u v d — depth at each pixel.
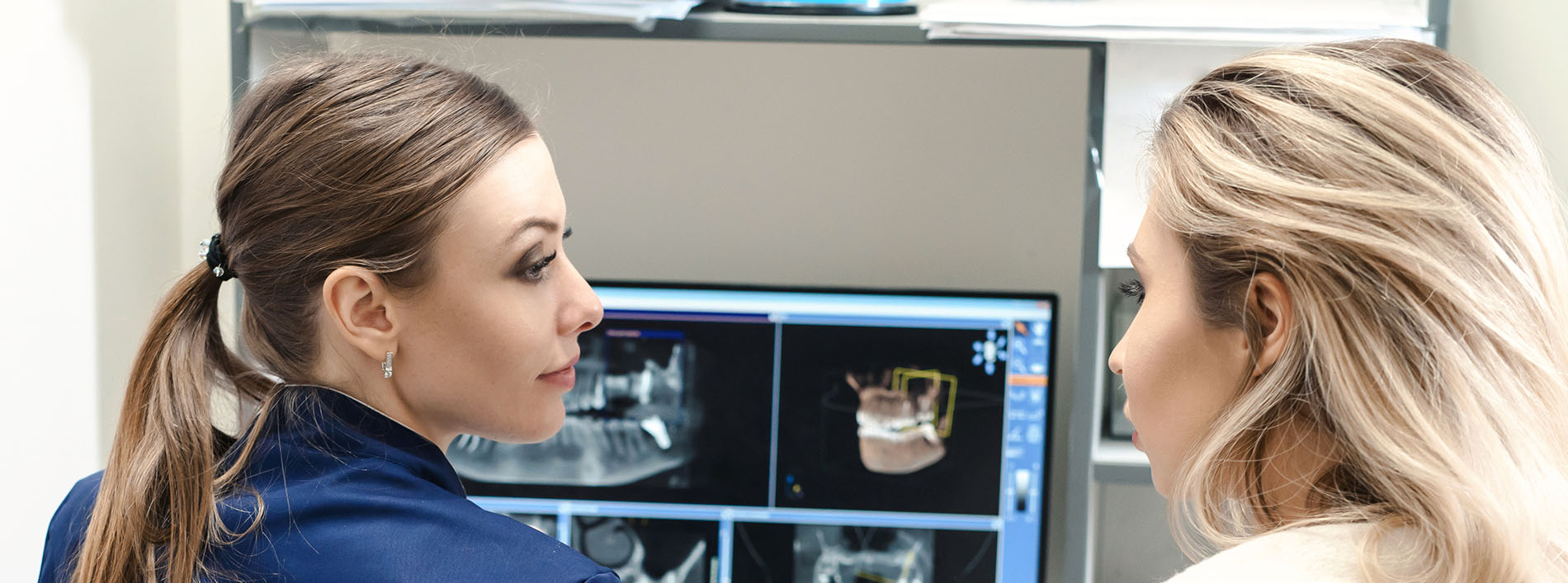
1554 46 1.32
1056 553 1.59
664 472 1.44
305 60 0.78
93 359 1.34
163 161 1.46
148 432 0.75
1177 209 0.65
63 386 1.28
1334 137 0.59
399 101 0.73
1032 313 1.40
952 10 1.17
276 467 0.74
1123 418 1.39
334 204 0.71
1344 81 0.61
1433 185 0.58
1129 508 1.59
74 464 1.32
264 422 0.76
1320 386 0.60
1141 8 1.17
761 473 1.44
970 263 1.54
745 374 1.43
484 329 0.75
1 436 1.18
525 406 0.79
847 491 1.44
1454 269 0.57
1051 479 1.46
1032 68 1.50
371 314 0.74
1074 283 1.53
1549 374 0.60
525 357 0.77
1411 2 1.20
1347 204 0.58
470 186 0.72
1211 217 0.62
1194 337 0.66
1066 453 1.57
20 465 1.22
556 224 0.77
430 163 0.71
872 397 1.42
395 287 0.73
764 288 1.42
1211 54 1.17
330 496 0.71
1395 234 0.58
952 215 1.53
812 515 1.44
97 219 1.33
